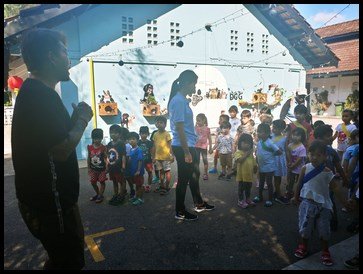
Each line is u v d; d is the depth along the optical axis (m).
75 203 1.80
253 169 4.22
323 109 18.58
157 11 7.73
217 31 8.80
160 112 7.95
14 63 8.73
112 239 3.36
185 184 3.73
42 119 1.55
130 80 7.55
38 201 1.63
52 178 1.62
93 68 7.04
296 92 10.37
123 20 7.30
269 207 4.26
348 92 17.34
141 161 4.44
